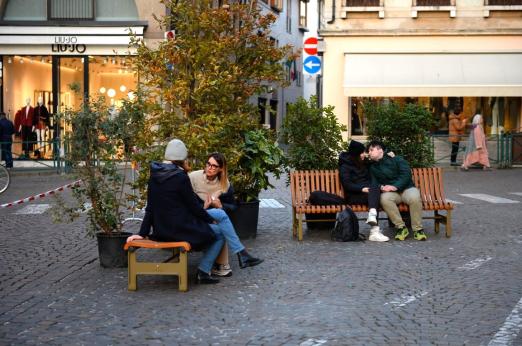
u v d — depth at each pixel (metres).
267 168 12.04
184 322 7.10
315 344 6.38
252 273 9.38
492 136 27.89
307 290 8.43
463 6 28.16
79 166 9.67
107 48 28.50
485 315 7.31
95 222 10.52
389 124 13.23
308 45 19.75
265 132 12.21
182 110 11.62
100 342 6.46
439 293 8.25
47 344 6.40
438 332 6.73
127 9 29.08
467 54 28.14
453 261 10.11
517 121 28.69
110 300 7.99
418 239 11.86
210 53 11.65
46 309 7.60
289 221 14.10
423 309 7.55
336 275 9.23
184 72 11.77
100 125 9.53
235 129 11.73
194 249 8.76
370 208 11.77
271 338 6.56
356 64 28.16
